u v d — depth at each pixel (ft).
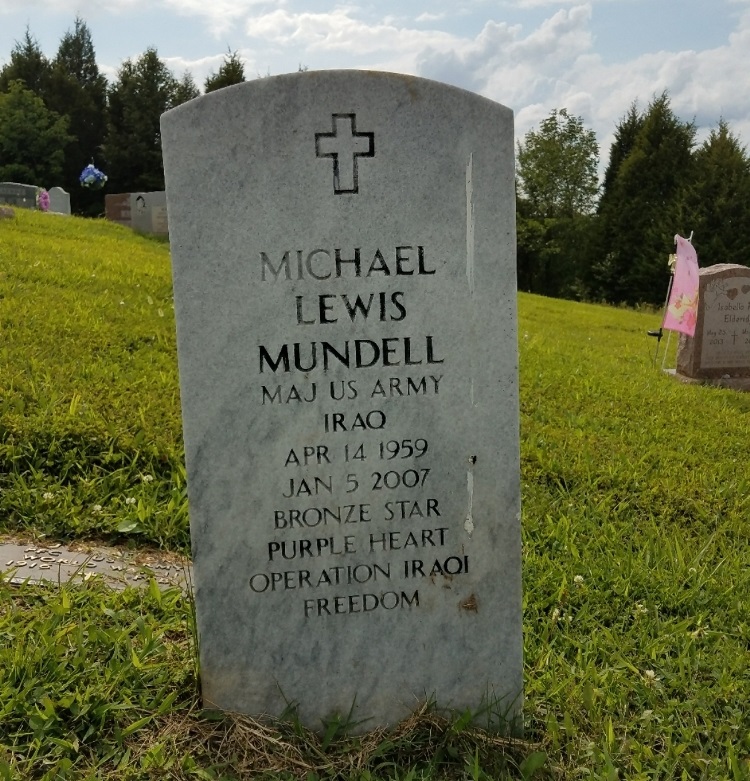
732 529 4.97
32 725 2.78
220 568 2.90
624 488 5.33
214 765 2.75
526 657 3.43
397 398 2.90
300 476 2.89
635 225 38.11
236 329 2.81
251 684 2.97
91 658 3.13
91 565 3.91
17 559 3.88
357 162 2.78
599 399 7.71
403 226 2.82
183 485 4.60
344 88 2.74
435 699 3.06
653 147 39.06
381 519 2.95
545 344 11.17
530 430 6.35
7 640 3.16
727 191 35.04
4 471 4.52
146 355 6.65
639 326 17.33
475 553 3.00
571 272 44.09
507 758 2.88
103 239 14.82
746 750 3.02
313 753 2.88
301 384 2.85
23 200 23.20
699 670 3.46
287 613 2.95
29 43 52.80
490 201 2.84
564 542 4.45
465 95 2.78
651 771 2.86
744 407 8.80
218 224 2.76
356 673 3.01
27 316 6.90
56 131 44.29
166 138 2.70
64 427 4.77
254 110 2.72
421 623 3.02
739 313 10.44
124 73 49.65
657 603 3.96
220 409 2.83
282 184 2.76
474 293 2.88
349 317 2.85
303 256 2.80
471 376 2.92
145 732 2.87
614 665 3.46
